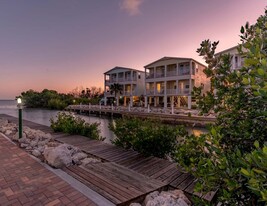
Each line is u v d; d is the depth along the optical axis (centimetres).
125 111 2356
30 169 377
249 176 117
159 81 2884
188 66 2655
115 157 480
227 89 223
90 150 538
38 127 952
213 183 165
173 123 1733
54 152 403
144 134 514
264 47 181
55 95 5550
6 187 303
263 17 221
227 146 211
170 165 427
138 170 398
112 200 270
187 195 308
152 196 285
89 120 2350
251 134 198
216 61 239
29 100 5362
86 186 310
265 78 126
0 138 653
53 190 295
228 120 226
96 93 6512
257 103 184
